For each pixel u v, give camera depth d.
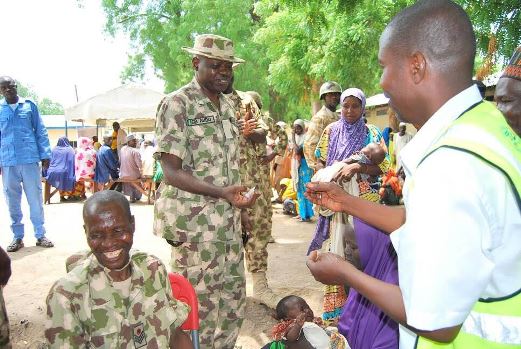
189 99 2.80
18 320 4.11
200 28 19.38
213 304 2.92
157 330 1.92
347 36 7.67
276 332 2.81
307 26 6.24
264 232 4.59
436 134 1.19
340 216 3.46
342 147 3.88
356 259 2.37
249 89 19.59
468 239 1.04
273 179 11.51
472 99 1.20
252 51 19.17
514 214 1.09
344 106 3.83
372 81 9.44
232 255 3.01
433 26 1.17
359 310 2.16
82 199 12.24
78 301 1.82
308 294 4.68
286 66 12.64
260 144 4.57
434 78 1.19
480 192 1.05
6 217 9.98
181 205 2.82
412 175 1.22
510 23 4.43
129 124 19.80
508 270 1.13
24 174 6.42
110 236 1.80
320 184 2.05
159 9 21.78
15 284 5.11
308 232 7.65
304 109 22.67
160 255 6.30
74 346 1.82
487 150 1.09
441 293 1.03
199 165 2.81
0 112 6.25
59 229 8.10
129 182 11.51
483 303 1.18
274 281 5.11
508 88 1.85
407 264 1.10
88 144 11.66
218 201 2.87
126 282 1.90
